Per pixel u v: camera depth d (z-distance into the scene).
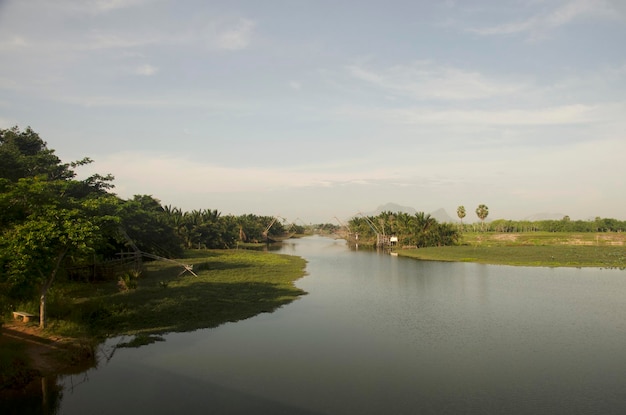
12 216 18.48
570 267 48.72
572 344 18.70
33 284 18.23
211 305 25.25
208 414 11.64
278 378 14.40
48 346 16.48
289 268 47.62
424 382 14.25
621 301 28.44
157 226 56.31
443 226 86.81
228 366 15.45
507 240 101.25
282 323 21.86
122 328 20.14
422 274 42.91
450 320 22.86
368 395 13.12
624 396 13.29
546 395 13.32
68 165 38.91
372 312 24.64
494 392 13.49
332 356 16.78
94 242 19.19
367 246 102.19
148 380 14.02
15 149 36.44
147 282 34.31
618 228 122.38
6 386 12.77
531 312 24.92
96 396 12.69
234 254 67.25
